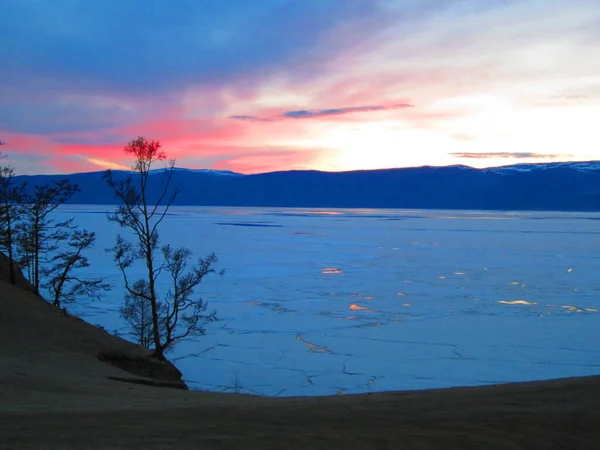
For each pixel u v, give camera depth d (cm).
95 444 743
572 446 706
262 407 1016
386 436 770
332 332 4925
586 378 1160
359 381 3531
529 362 3956
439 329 5016
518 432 760
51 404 1116
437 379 3575
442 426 805
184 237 15350
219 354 4184
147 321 3541
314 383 3481
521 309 5862
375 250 12231
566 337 4672
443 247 12938
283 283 7606
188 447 732
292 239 15112
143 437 781
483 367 3838
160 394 1458
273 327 5084
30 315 2470
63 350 2214
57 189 3366
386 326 5156
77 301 5847
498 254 11350
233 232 17562
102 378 1770
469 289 7100
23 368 1661
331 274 8481
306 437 774
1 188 3142
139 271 8131
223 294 6744
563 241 14600
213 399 1314
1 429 828
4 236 3172
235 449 726
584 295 6625
